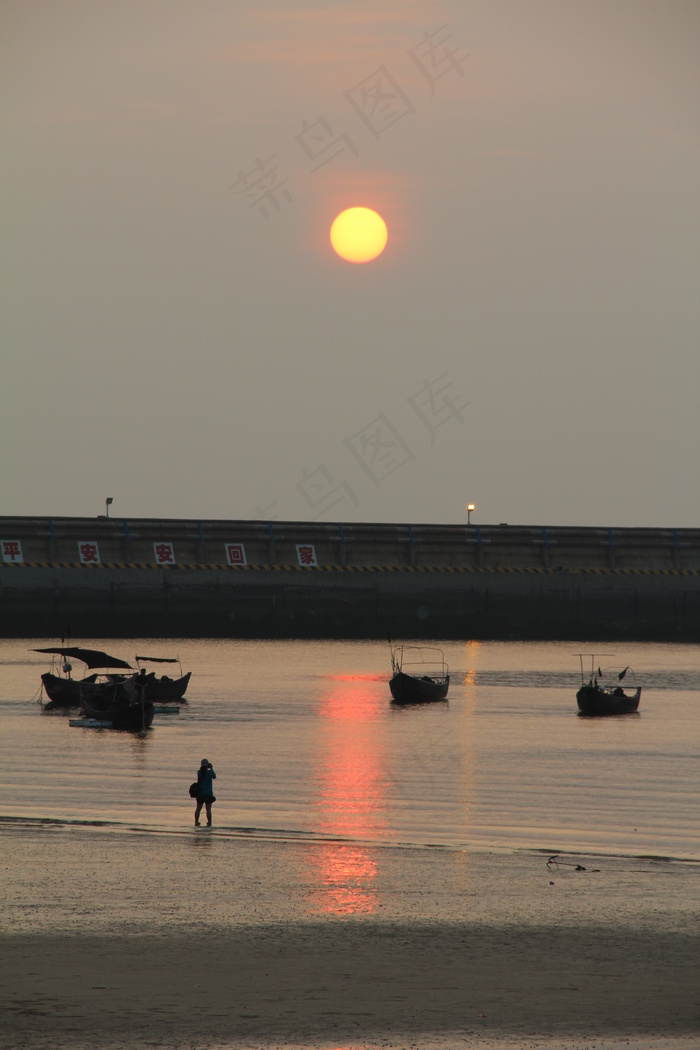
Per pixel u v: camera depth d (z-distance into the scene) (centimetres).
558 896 6581
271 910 6056
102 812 9212
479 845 8194
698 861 7738
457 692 19600
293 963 5131
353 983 4881
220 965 5075
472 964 5197
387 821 9138
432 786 10838
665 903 6450
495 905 6328
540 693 19650
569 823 9169
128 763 11925
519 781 11188
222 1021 4375
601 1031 4391
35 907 5981
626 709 17375
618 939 5659
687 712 17500
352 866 7262
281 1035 4253
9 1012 4412
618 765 12288
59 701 17238
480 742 13975
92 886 6481
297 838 8225
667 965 5234
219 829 8512
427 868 7269
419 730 15025
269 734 14388
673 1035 4359
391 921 5919
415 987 4844
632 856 7881
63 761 12031
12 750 12800
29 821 8669
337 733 14562
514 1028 4400
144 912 5934
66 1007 4481
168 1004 4547
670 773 11775
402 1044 4209
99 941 5384
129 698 15812
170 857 7350
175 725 15138
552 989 4862
